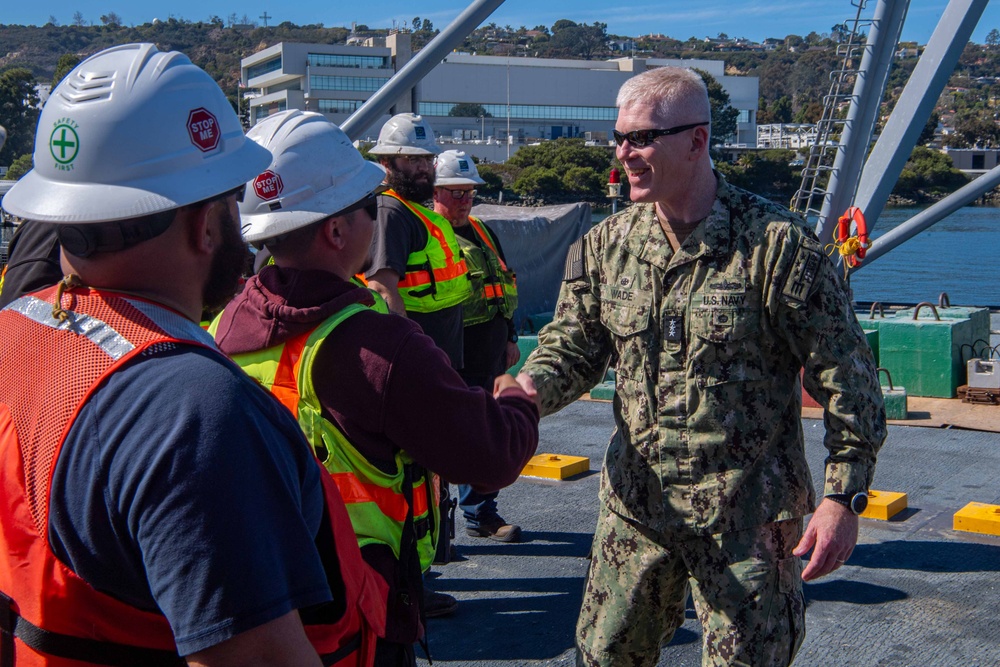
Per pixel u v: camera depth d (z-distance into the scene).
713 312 2.51
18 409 1.39
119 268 1.43
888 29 10.40
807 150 11.60
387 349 1.99
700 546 2.54
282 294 2.09
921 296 19.92
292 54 108.19
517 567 4.78
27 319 1.45
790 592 2.54
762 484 2.52
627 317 2.62
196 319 1.53
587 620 2.73
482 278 5.04
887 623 4.05
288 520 1.37
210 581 1.27
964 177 73.25
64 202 1.42
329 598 1.42
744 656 2.46
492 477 2.05
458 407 1.99
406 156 4.34
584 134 109.19
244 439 1.33
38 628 1.37
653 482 2.58
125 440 1.30
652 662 2.74
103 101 1.44
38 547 1.35
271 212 2.13
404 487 2.13
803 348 2.50
